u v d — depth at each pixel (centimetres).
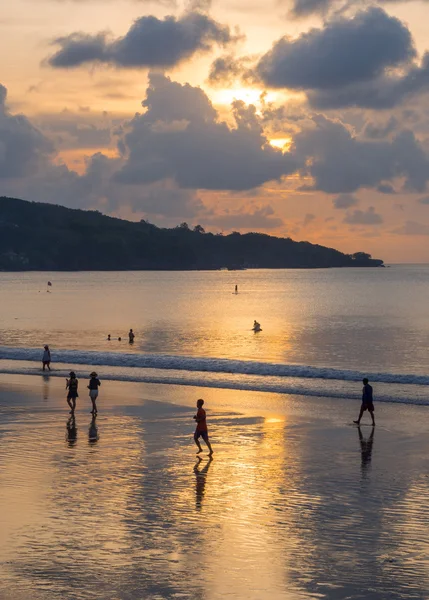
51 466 2427
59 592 1438
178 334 9119
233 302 16912
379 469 2420
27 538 1736
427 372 5691
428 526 1842
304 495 2111
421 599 1422
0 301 17125
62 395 3972
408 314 12850
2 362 5584
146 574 1529
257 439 2884
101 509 1964
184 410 3516
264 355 6894
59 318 11919
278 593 1442
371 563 1597
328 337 8700
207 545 1700
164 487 2181
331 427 3130
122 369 5169
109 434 2950
